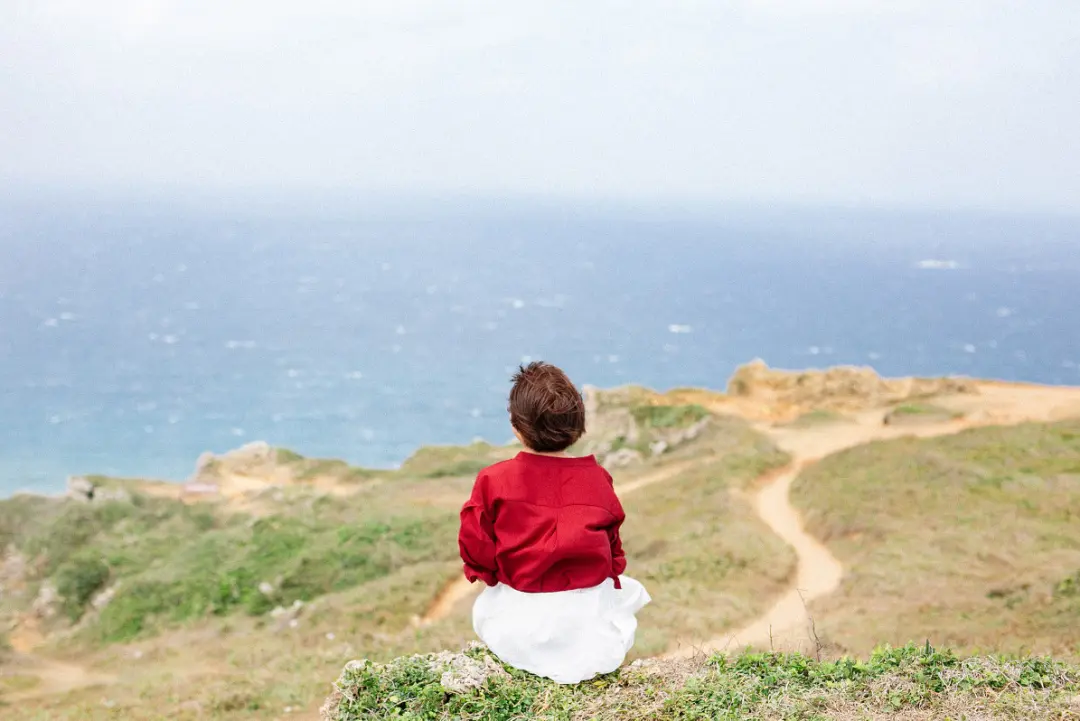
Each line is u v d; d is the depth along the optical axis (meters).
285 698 16.23
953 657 5.18
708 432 41.56
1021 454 31.09
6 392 155.00
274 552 27.88
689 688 4.63
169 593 25.81
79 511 31.22
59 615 26.20
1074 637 14.69
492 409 161.25
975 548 21.64
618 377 180.50
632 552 25.48
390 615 21.84
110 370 172.62
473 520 4.56
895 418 44.03
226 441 138.12
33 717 18.06
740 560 23.12
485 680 4.66
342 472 40.22
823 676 4.97
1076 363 178.75
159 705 16.86
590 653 4.63
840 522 25.77
